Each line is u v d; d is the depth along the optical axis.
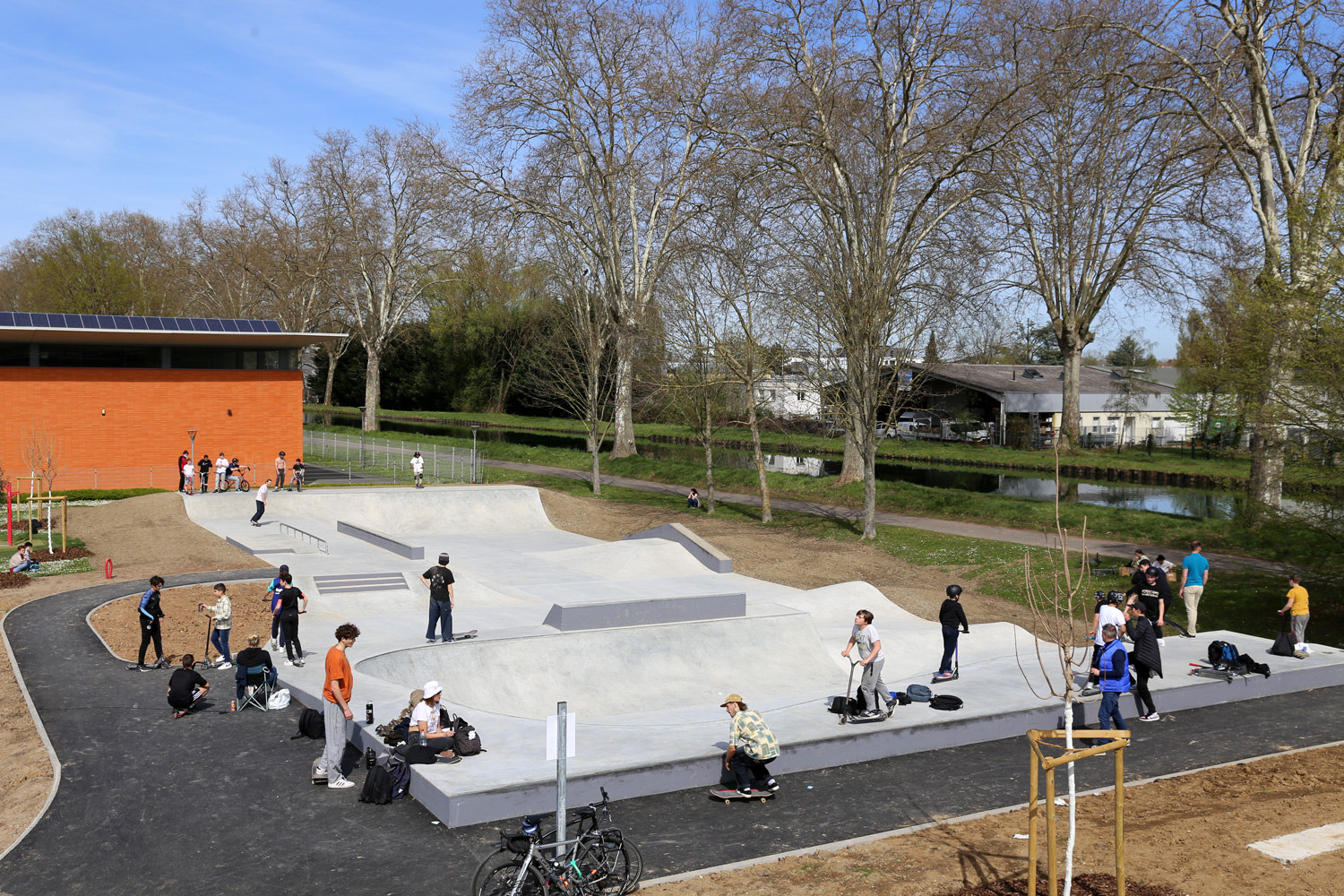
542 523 38.72
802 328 37.00
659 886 8.46
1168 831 9.62
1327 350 19.38
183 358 41.44
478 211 46.62
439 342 103.25
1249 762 12.26
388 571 25.11
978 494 39.09
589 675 17.19
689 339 38.34
